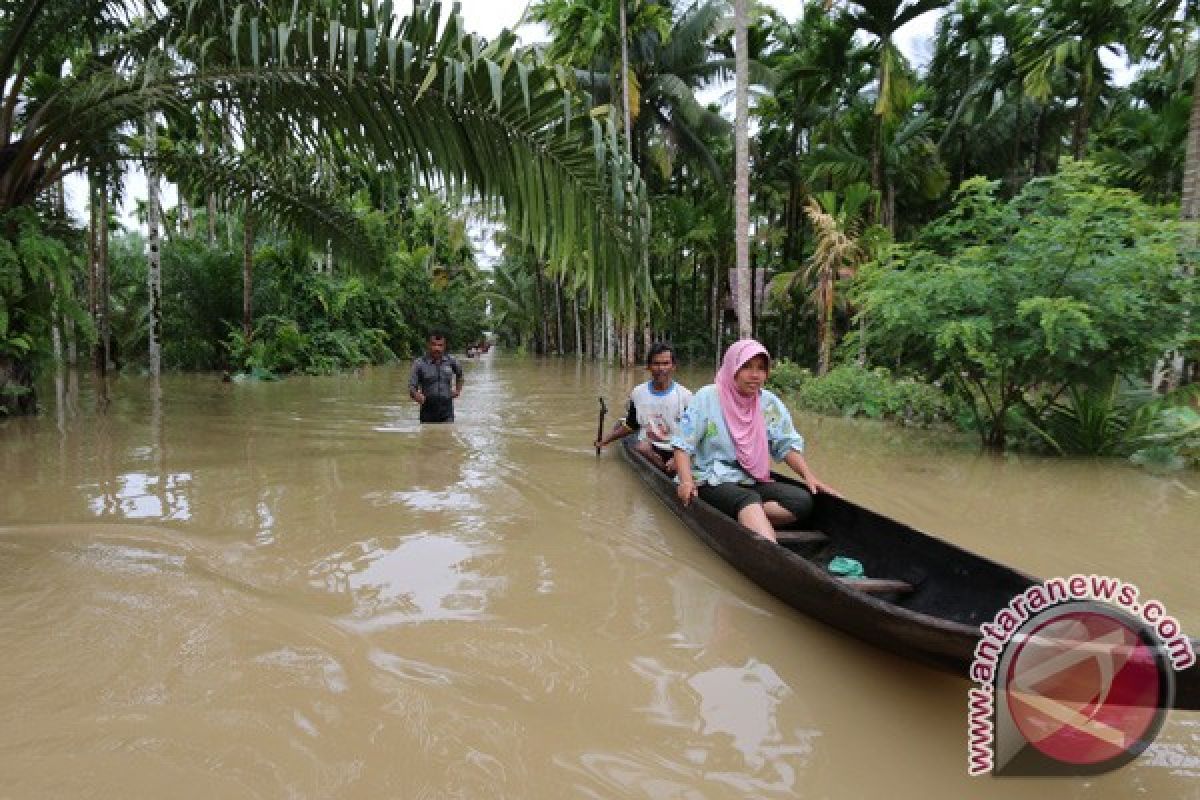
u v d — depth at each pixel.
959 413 8.93
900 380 10.98
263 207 10.38
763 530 3.59
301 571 3.46
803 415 10.89
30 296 7.98
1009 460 7.16
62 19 7.58
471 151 5.74
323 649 2.65
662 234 23.36
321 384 14.77
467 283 42.41
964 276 7.15
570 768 1.99
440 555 3.76
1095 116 21.67
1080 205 6.67
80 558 3.56
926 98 20.89
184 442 7.01
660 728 2.21
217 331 17.75
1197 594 3.53
